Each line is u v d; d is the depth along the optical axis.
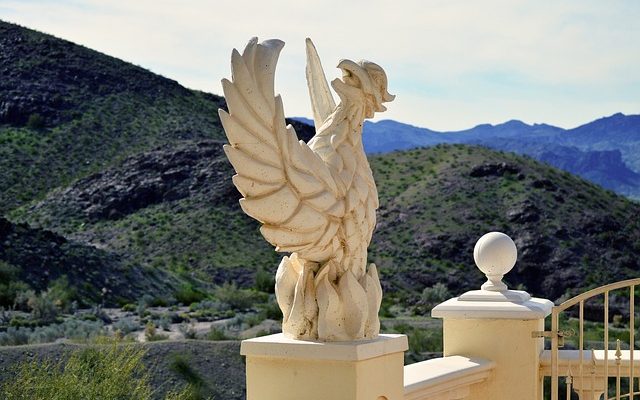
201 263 71.19
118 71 105.00
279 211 4.29
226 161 87.69
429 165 87.12
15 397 19.30
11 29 108.31
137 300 54.72
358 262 4.75
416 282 68.94
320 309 4.61
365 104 4.86
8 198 84.06
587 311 62.00
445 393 6.25
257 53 4.19
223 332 39.06
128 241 76.12
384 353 4.73
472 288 68.75
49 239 57.53
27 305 45.47
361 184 4.73
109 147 91.69
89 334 36.03
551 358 6.89
